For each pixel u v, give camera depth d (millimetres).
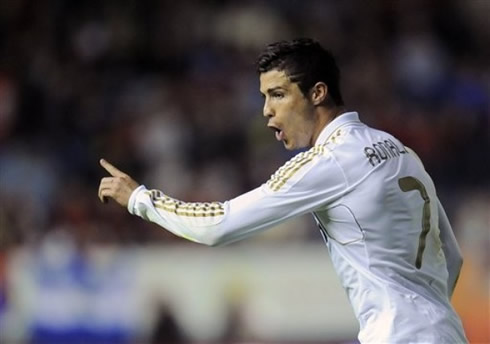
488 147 45906
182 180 42344
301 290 34250
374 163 14508
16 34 50750
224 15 53094
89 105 47188
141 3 52750
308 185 14383
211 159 43812
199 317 34250
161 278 34438
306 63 14734
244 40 51844
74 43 50875
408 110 48188
